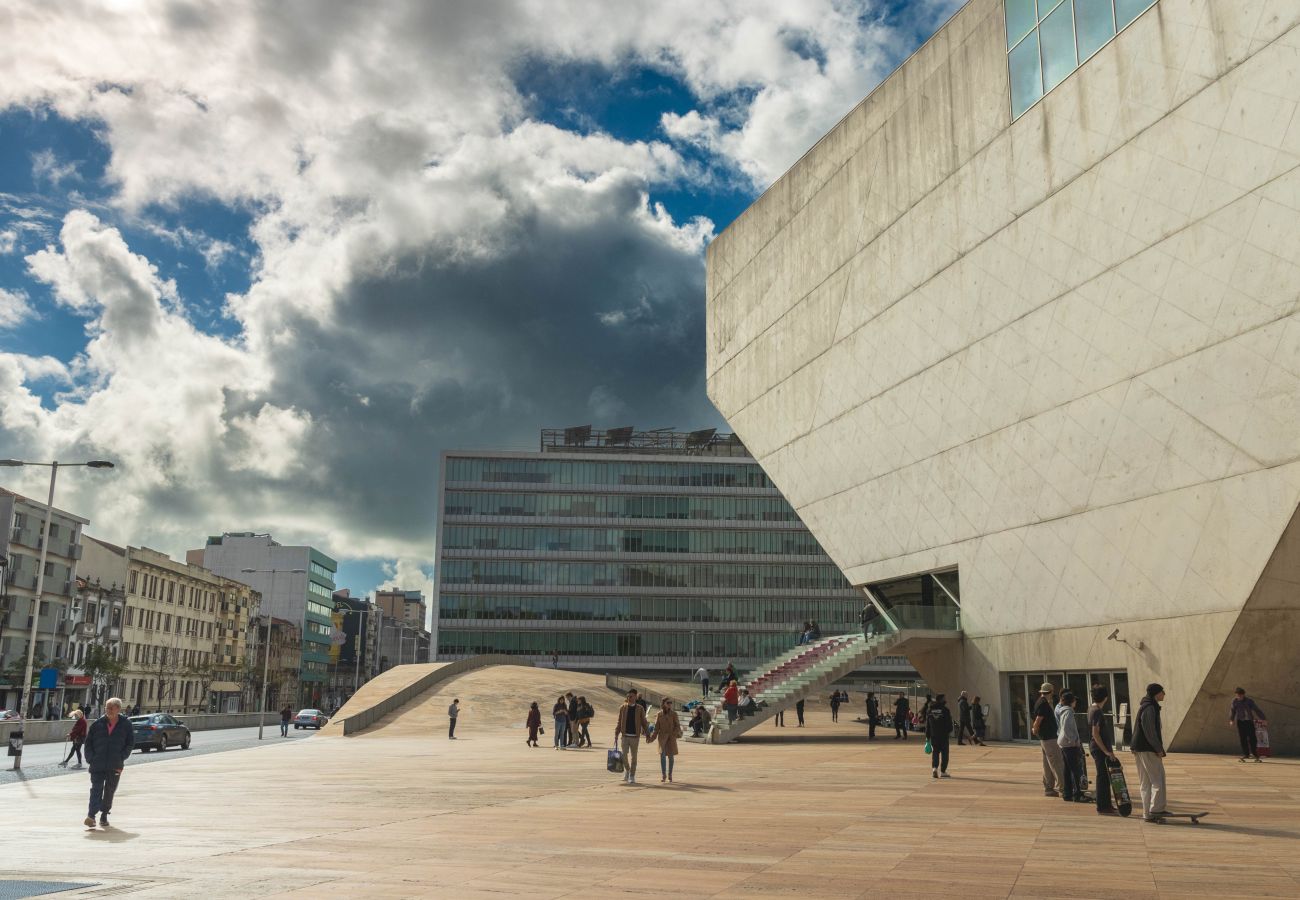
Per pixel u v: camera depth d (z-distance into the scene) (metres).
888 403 40.41
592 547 100.12
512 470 101.25
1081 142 30.36
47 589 69.06
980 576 34.50
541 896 7.90
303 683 126.38
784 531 101.44
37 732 43.31
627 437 107.56
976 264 35.19
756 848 10.48
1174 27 26.97
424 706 50.97
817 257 47.00
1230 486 24.27
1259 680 24.61
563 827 12.41
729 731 34.16
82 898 7.89
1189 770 20.28
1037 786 17.47
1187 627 25.47
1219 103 25.33
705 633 99.19
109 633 76.88
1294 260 22.84
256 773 23.38
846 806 14.57
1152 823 12.16
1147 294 27.36
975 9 36.09
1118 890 8.06
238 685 101.31
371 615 153.00
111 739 12.95
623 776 21.09
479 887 8.32
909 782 18.58
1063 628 30.23
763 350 52.22
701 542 100.94
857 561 42.59
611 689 61.09
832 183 45.97
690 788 17.92
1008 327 33.31
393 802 15.95
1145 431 27.20
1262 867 9.11
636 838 11.33
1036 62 32.66
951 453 36.19
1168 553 26.17
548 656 98.00
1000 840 10.91
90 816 12.74
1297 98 23.08
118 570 79.06
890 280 40.66
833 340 45.06
